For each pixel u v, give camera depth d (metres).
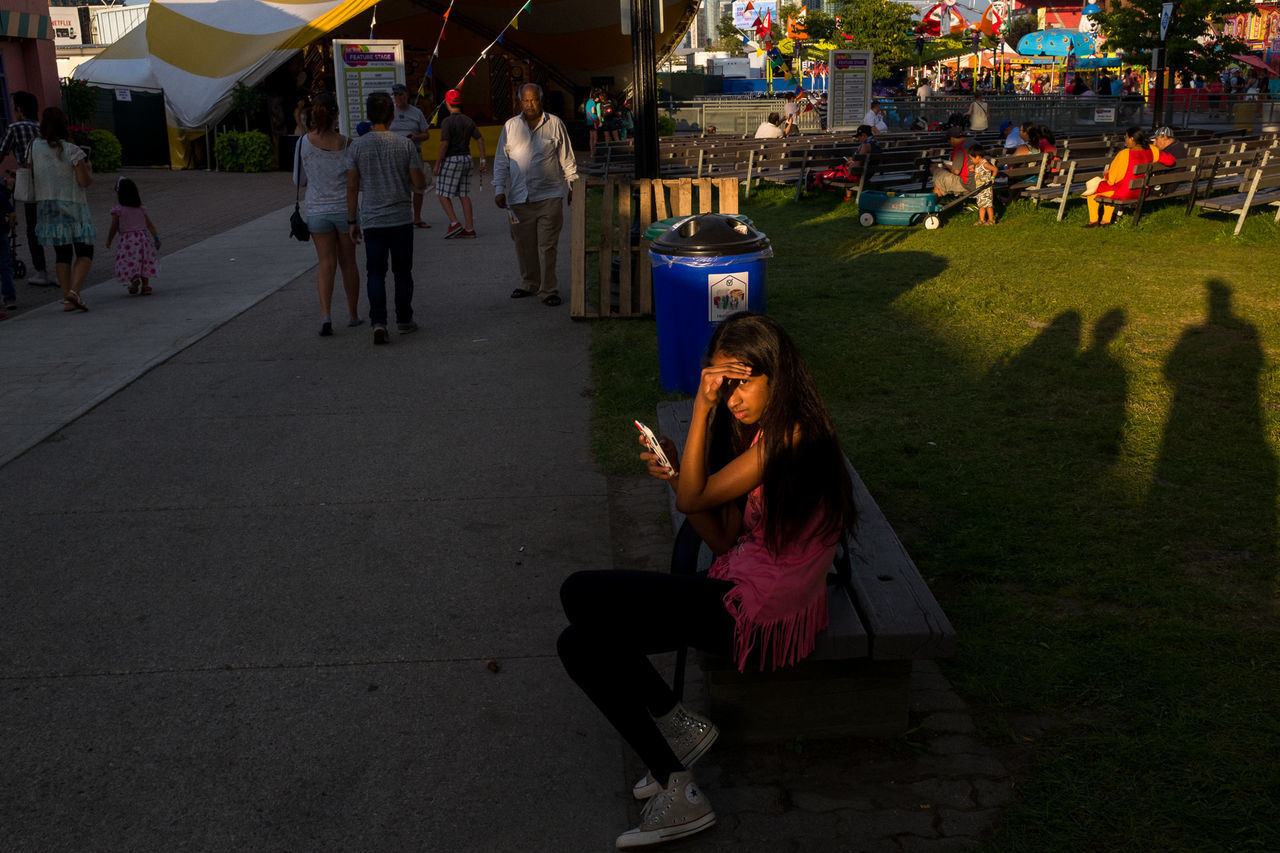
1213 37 26.94
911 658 2.85
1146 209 14.11
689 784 2.75
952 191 13.81
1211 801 2.78
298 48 25.20
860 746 3.11
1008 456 5.34
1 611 4.00
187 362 7.58
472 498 5.04
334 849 2.75
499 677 3.54
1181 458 5.27
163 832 2.81
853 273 10.42
